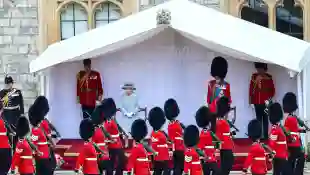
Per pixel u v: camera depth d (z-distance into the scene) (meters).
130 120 66.19
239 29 60.41
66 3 71.31
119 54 66.94
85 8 71.25
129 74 67.06
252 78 64.44
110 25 61.41
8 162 55.41
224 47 60.12
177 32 64.31
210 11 61.38
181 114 66.94
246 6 70.19
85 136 50.44
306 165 61.94
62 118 66.75
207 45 62.53
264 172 50.81
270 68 65.50
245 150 60.66
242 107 66.50
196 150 48.91
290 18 69.88
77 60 64.62
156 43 66.81
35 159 52.56
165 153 52.88
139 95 67.12
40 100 53.91
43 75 65.12
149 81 67.06
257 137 51.06
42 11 71.50
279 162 52.34
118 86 67.12
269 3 69.69
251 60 62.78
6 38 71.75
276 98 65.38
